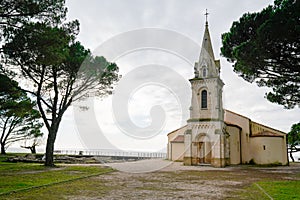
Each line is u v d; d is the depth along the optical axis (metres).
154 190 9.57
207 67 25.48
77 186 10.27
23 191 8.91
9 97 18.58
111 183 11.29
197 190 9.70
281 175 15.86
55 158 29.02
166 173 16.33
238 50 13.55
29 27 11.37
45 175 13.63
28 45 11.30
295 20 11.76
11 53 11.52
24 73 17.31
